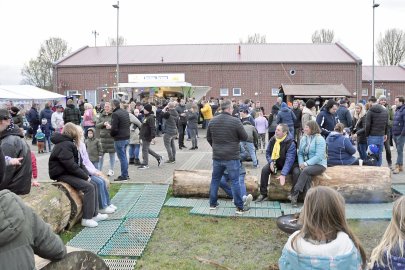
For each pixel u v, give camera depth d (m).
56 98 27.59
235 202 7.94
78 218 7.41
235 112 18.00
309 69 40.03
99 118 11.92
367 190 8.48
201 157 15.29
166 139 13.84
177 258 6.13
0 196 3.12
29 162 6.23
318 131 8.46
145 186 10.20
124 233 7.08
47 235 3.36
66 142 7.39
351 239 3.14
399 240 3.10
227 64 40.50
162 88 30.64
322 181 8.50
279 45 44.81
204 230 7.25
